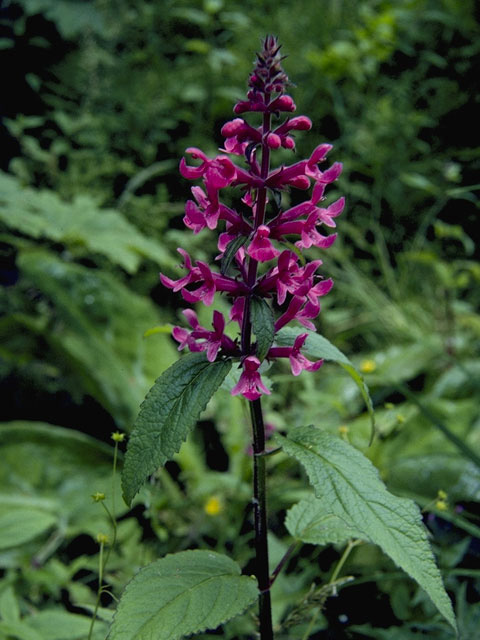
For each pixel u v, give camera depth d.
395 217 0.91
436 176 0.92
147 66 1.07
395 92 0.99
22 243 0.70
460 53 1.00
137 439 0.24
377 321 0.75
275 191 0.26
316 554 0.46
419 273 0.83
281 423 0.54
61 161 0.94
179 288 0.27
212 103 0.95
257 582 0.28
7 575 0.45
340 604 0.42
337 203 0.26
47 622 0.34
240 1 1.13
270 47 0.26
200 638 0.39
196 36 1.11
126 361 0.61
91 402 0.64
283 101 0.25
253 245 0.25
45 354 0.64
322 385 0.64
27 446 0.51
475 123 0.96
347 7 1.08
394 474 0.49
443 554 0.41
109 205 0.88
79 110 0.96
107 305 0.62
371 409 0.27
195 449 0.58
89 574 0.48
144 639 0.23
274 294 0.27
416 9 1.02
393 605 0.40
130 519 0.49
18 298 0.70
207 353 0.26
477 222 0.88
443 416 0.54
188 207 0.26
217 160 0.25
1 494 0.49
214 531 0.50
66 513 0.49
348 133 0.90
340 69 0.90
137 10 1.14
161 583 0.26
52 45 1.04
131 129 0.95
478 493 0.46
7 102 0.98
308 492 0.47
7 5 0.98
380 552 0.44
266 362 0.28
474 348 0.70
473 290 0.84
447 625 0.37
